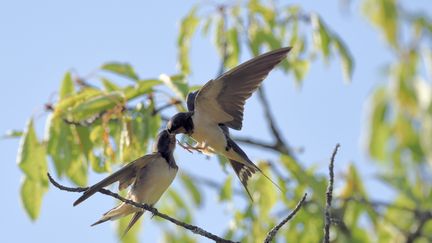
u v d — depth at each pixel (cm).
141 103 1268
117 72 1341
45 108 1295
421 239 1659
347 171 1523
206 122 1164
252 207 1400
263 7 1462
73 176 1275
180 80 1259
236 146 1184
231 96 1162
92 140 1267
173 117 1167
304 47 1506
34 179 1275
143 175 1155
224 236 1395
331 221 1060
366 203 1509
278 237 1416
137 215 1156
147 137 1252
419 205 1599
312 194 1422
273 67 1150
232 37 1445
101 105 1247
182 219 1462
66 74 1311
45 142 1273
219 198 1408
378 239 1560
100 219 1145
